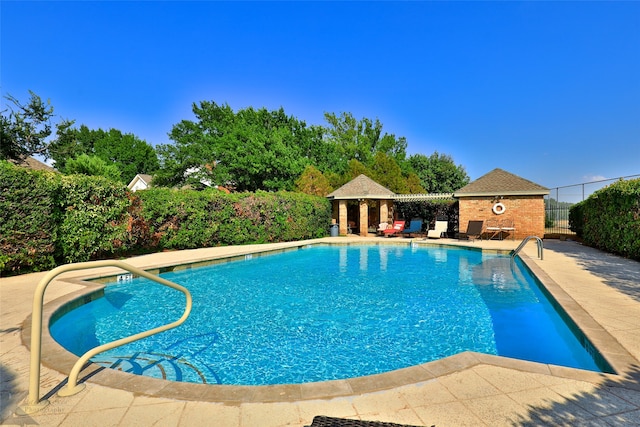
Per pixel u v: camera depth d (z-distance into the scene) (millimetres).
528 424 2559
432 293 8680
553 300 6270
